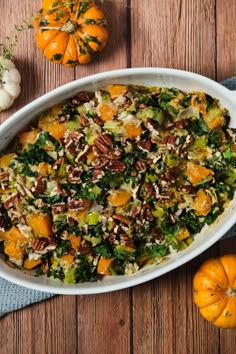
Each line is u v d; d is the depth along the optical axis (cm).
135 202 72
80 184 71
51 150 71
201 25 80
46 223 71
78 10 74
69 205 71
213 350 81
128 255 73
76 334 80
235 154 72
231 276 75
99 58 79
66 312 80
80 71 79
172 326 81
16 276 70
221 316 76
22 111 69
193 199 73
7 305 78
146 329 81
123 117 71
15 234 71
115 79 70
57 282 72
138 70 68
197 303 77
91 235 72
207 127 72
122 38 79
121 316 81
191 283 81
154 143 71
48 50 75
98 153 71
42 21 75
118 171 71
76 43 75
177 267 75
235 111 72
